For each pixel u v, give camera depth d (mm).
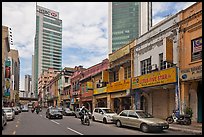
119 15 67188
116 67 32750
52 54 158250
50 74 128750
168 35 22594
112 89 32438
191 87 20281
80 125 20922
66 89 65375
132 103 27703
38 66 156625
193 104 20203
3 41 60844
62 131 16234
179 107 19984
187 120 18844
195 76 18609
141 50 27172
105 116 23188
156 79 22859
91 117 26359
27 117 33906
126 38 64562
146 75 24484
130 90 27547
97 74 39344
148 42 25891
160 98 24750
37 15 157375
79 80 49969
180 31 20969
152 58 25078
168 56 21422
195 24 19516
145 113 18109
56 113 30688
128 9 65875
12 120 27188
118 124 19281
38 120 27438
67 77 77375
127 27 65500
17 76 118062
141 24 63531
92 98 41125
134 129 17875
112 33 67312
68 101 61656
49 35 158125
